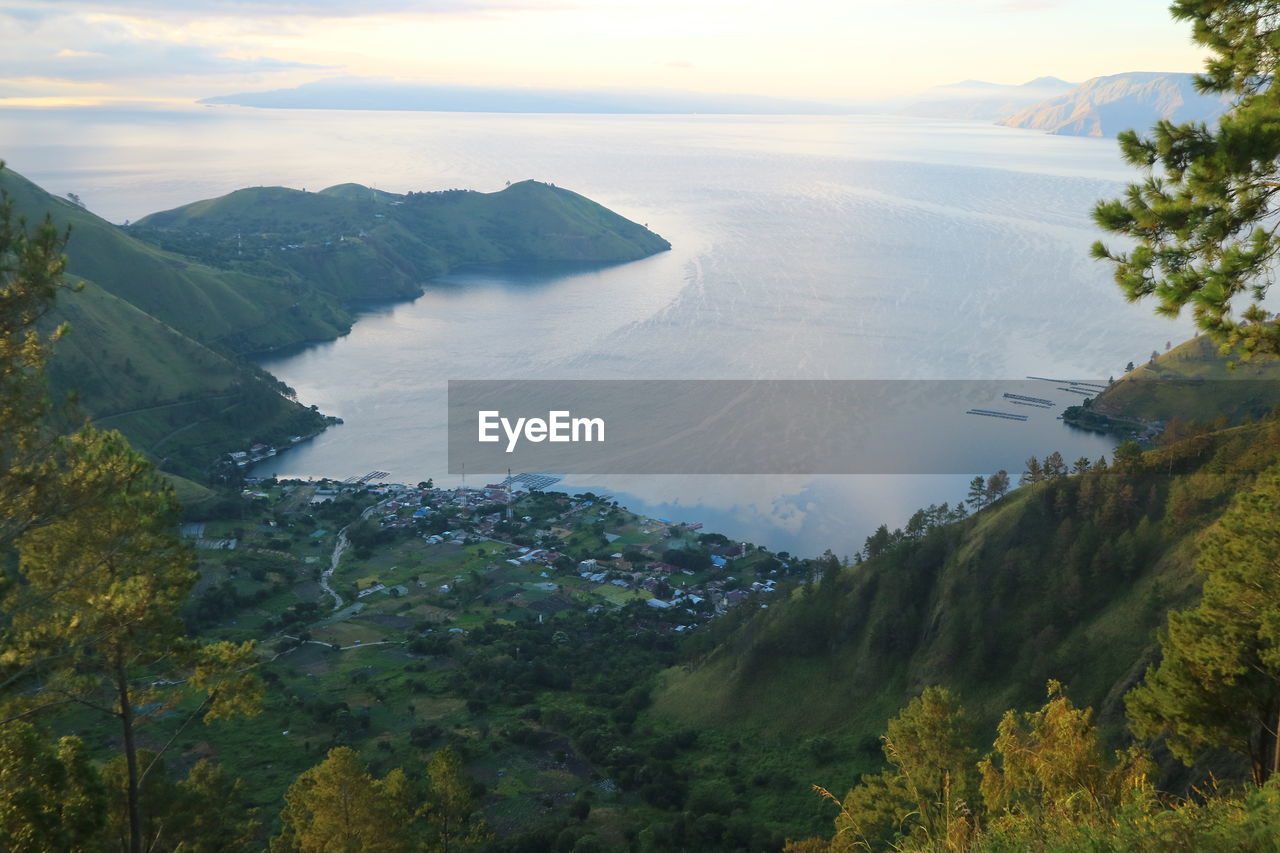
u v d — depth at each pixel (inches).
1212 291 560.1
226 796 1412.4
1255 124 542.3
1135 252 606.2
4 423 735.1
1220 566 956.6
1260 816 428.5
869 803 1280.8
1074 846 466.3
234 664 1042.1
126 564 938.1
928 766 1237.1
